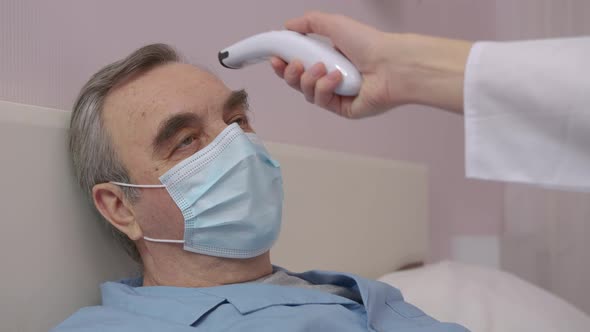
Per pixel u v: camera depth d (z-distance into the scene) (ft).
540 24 8.36
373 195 6.52
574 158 2.25
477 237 8.93
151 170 3.63
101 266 3.88
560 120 2.24
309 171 5.49
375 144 7.32
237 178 3.58
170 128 3.58
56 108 3.81
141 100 3.68
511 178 2.39
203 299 3.50
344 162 6.04
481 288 5.67
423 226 7.55
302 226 5.36
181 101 3.66
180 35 4.80
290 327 3.24
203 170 3.59
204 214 3.58
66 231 3.63
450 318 5.08
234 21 5.35
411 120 8.08
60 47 3.84
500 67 2.37
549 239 8.33
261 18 5.68
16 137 3.31
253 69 5.43
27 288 3.34
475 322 5.02
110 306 3.55
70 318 3.39
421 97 2.90
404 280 5.85
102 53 4.16
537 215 8.46
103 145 3.73
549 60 2.28
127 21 4.34
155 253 3.81
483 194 9.16
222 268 3.76
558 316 5.38
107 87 3.77
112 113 3.73
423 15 8.23
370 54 3.11
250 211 3.59
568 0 8.20
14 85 3.52
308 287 3.97
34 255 3.40
